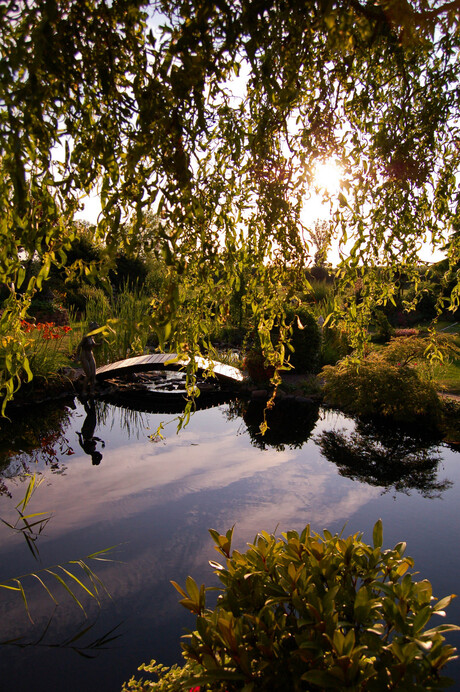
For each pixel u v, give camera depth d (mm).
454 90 1681
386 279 2037
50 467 5824
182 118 1144
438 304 2273
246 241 1793
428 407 7348
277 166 1535
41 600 3287
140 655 2752
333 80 1519
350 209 1604
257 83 1381
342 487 5094
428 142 1729
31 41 944
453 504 4605
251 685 1288
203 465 5855
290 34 1265
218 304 1640
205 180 1451
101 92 1134
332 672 1229
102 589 3383
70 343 11797
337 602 1528
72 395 9648
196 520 4348
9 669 2670
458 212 1937
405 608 1429
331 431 7355
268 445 6680
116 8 1075
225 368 10539
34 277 1213
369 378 7727
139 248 1173
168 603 3215
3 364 1300
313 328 10742
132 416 8336
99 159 1120
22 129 1014
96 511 4559
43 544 3979
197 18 1082
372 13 1248
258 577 1647
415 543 3846
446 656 1280
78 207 1188
